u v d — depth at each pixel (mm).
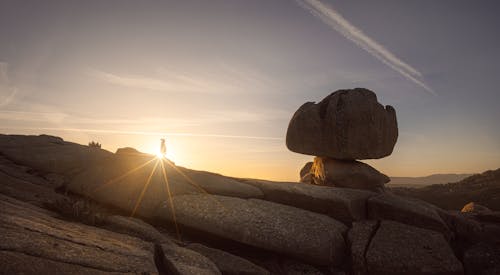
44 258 5395
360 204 13422
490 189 64375
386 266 10117
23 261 5047
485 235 12406
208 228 10906
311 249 10461
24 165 16203
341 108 16844
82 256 5922
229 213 11289
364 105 16750
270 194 13758
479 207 18562
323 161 17703
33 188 12031
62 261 5516
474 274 10875
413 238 11219
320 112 17562
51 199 10930
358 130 16594
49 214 8953
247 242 10586
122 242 7645
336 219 12875
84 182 13305
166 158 14883
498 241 12016
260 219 11125
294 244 10500
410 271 10062
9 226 6133
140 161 13906
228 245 11109
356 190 14328
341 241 11273
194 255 8031
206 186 13359
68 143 20781
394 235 11328
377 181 16609
